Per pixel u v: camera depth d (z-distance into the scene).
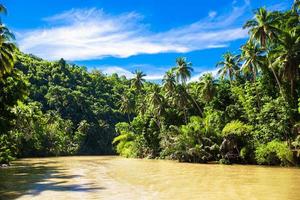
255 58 60.16
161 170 48.25
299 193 26.70
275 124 55.31
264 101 60.53
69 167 56.91
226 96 73.50
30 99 138.25
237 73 74.69
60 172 47.16
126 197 25.80
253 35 54.28
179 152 67.00
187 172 44.78
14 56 49.53
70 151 128.12
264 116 57.16
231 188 29.73
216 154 63.03
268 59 54.78
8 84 47.44
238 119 65.00
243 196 25.64
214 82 74.88
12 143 75.88
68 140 129.00
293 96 56.19
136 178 38.22
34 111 88.31
